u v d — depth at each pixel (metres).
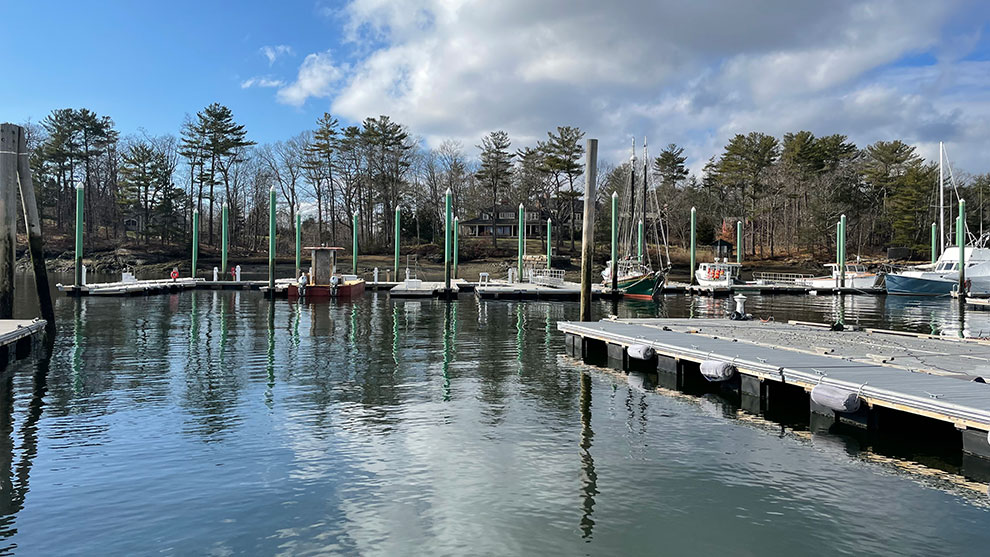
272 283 42.97
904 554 7.00
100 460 9.65
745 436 11.09
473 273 73.06
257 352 19.77
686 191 98.50
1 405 12.82
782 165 89.12
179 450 10.12
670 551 7.07
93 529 7.43
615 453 10.17
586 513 7.99
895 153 86.56
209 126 79.06
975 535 7.44
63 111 79.81
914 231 80.81
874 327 30.30
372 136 83.94
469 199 96.56
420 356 19.34
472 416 12.30
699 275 62.72
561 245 86.62
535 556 6.93
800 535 7.45
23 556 6.80
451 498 8.40
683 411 12.77
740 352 14.69
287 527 7.53
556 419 12.14
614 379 15.91
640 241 61.00
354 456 9.93
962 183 89.38
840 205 84.62
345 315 32.16
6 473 9.10
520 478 9.09
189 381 15.23
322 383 15.16
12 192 22.20
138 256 75.56
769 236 92.25
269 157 91.25
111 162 89.75
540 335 24.58
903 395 10.22
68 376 15.70
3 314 22.03
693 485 8.89
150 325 26.59
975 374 11.97
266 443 10.50
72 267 74.62
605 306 41.19
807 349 15.09
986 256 54.47
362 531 7.46
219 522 7.64
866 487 8.85
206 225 96.56
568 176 81.56
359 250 83.44
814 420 12.06
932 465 9.69
